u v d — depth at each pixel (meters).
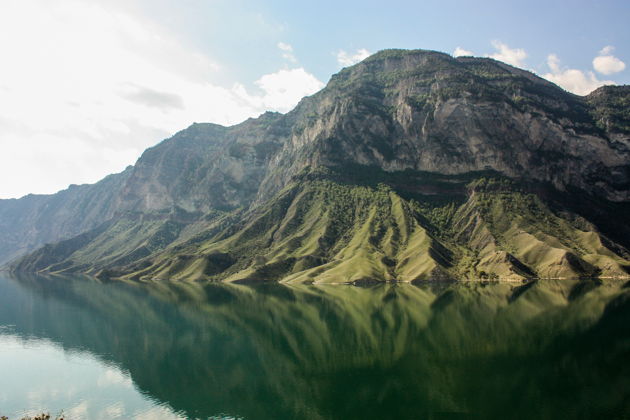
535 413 105.00
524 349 154.38
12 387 142.12
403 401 117.12
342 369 145.88
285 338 193.25
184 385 140.25
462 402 113.88
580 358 142.38
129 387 140.00
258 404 122.50
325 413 114.00
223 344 189.25
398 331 190.00
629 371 130.00
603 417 101.56
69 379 148.62
